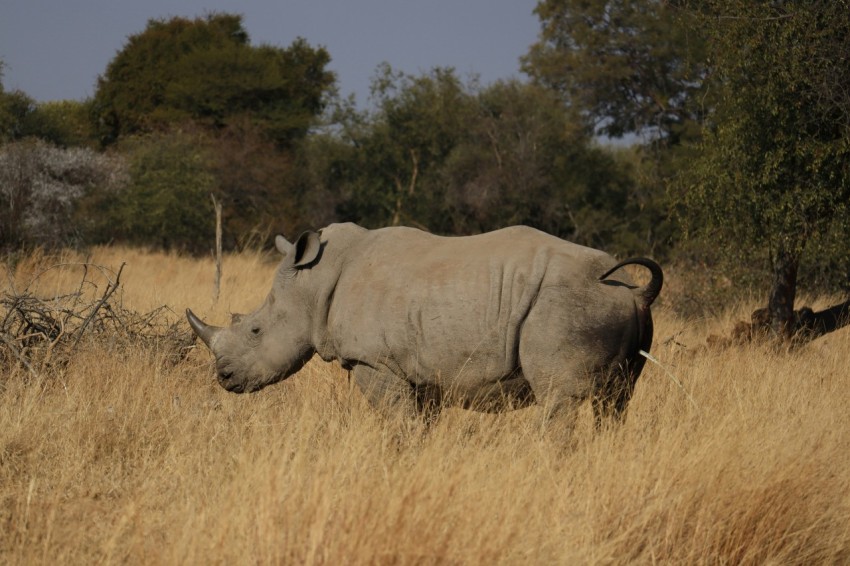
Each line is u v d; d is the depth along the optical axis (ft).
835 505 49.62
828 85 100.99
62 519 47.03
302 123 414.41
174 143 311.68
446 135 368.68
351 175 375.25
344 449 48.14
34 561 40.24
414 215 362.74
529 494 45.09
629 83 359.46
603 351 53.88
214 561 38.58
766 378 71.31
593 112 374.02
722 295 133.59
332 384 70.90
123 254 231.71
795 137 103.91
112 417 61.46
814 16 101.14
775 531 46.44
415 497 41.09
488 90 372.17
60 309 81.20
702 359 79.15
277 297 62.23
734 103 107.86
